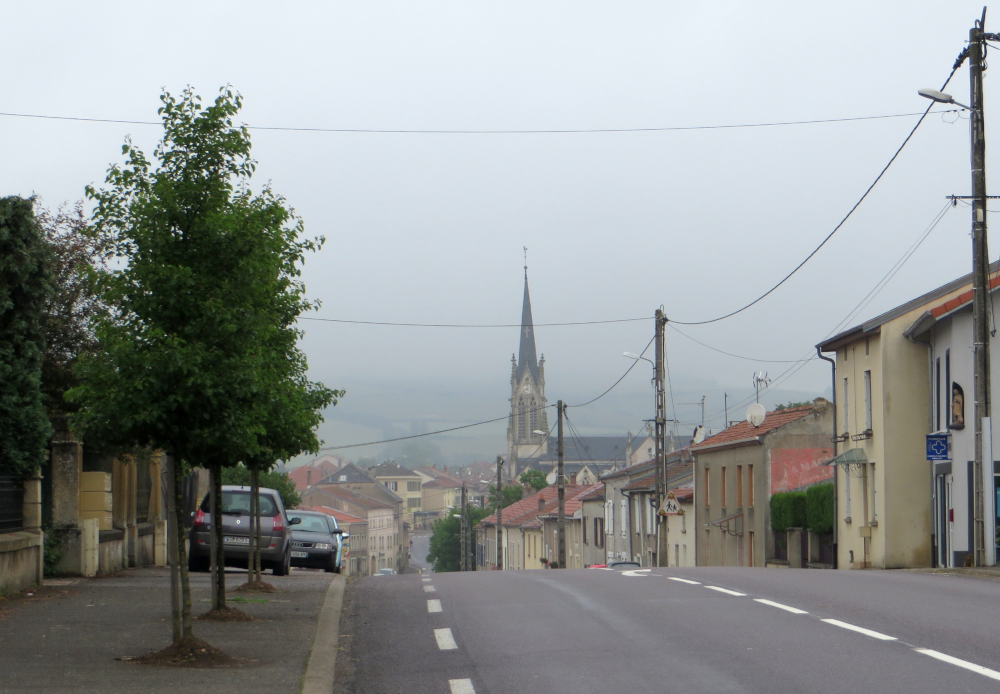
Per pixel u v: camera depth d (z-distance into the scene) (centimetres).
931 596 1466
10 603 1459
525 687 857
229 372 1016
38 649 1063
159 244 1031
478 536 11625
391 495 17912
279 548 2355
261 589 1756
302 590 1792
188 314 1026
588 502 7350
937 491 3133
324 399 1725
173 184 1045
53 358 2273
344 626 1316
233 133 1076
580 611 1362
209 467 1284
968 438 2878
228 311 1021
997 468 2697
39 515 1705
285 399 1508
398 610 1465
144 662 991
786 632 1103
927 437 2594
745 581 1766
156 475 2811
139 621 1298
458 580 2009
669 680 857
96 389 1028
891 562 3272
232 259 1045
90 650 1065
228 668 969
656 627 1179
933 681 816
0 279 1521
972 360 2892
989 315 2522
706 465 5294
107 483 2241
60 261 2289
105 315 1055
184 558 1037
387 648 1116
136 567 2498
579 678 884
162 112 1070
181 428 1027
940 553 3089
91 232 1058
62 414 2194
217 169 1071
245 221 1048
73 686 858
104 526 2217
